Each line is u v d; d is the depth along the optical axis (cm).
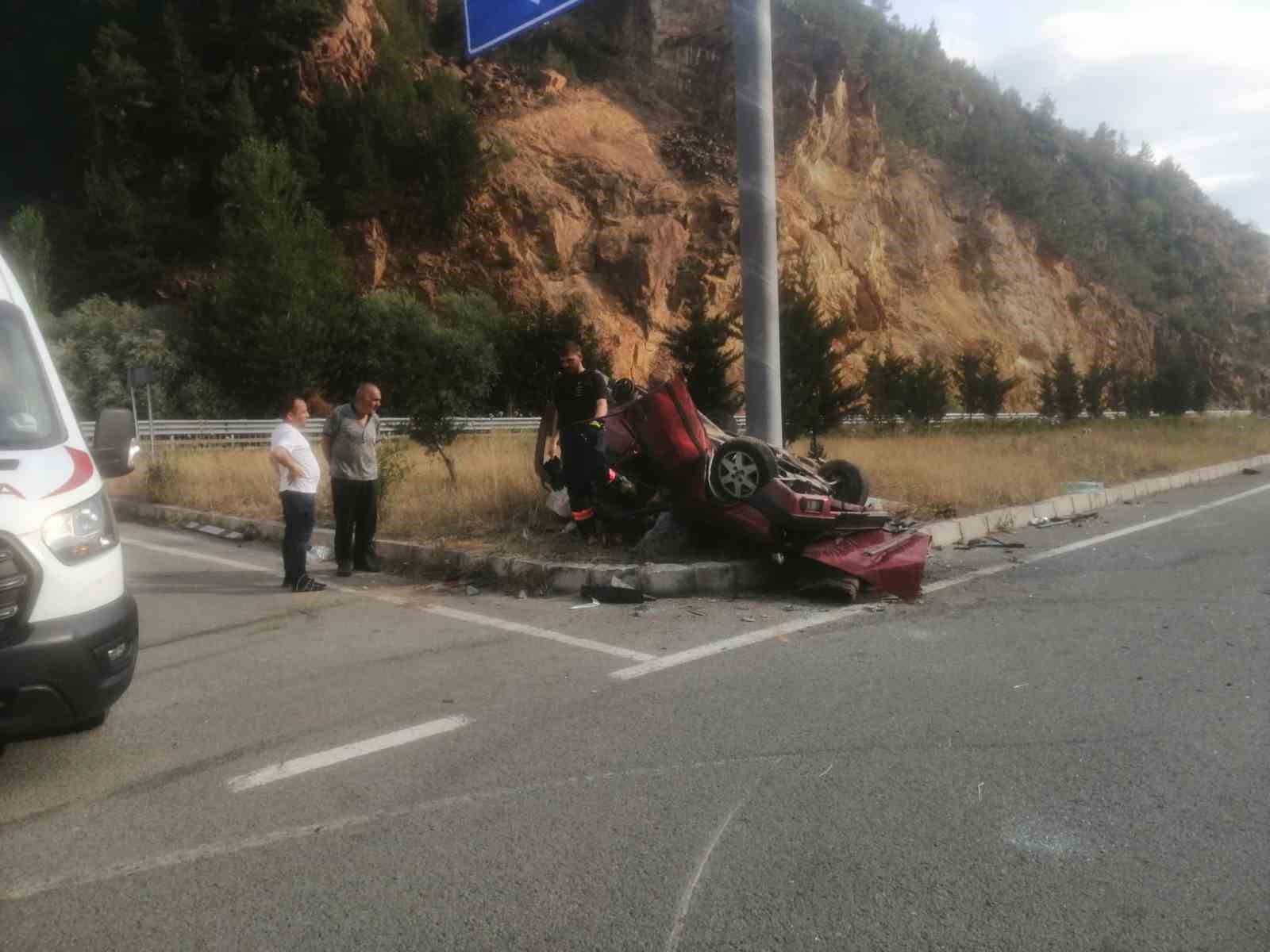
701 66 6181
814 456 1733
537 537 980
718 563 828
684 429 836
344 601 816
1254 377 10712
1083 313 8219
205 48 5425
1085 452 2083
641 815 399
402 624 729
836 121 6469
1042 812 398
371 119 5072
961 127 9506
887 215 6862
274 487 1430
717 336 1877
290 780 442
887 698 539
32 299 4203
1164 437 3020
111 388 3844
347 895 341
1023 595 796
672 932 315
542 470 977
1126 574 883
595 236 5050
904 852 365
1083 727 492
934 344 6425
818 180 6250
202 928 322
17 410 484
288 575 864
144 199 5119
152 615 776
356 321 4125
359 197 4828
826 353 1847
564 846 374
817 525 801
